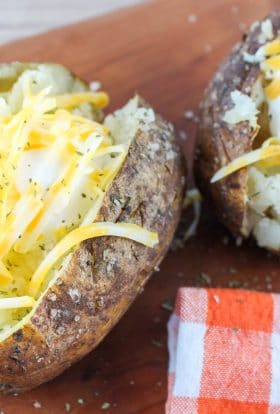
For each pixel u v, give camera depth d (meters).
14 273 0.28
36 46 0.39
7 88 0.31
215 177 0.31
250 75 0.30
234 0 0.41
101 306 0.28
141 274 0.29
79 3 0.42
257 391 0.29
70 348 0.28
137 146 0.29
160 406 0.31
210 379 0.30
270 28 0.31
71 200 0.28
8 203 0.27
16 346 0.27
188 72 0.39
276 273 0.34
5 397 0.30
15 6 0.42
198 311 0.30
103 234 0.27
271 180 0.30
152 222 0.29
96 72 0.39
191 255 0.34
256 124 0.30
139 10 0.40
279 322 0.30
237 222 0.32
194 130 0.37
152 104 0.38
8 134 0.28
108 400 0.31
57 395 0.31
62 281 0.27
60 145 0.28
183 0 0.40
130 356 0.32
